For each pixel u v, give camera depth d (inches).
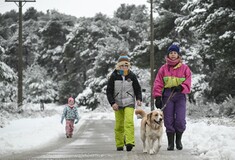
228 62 927.0
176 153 299.7
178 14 1362.0
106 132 650.8
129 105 342.3
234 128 431.8
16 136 490.6
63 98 2576.3
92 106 2060.8
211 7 876.6
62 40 3181.6
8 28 3715.6
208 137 375.2
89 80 2215.8
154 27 1416.1
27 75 2251.5
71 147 376.5
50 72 3137.3
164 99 338.0
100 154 302.0
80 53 2669.8
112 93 348.8
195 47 1385.3
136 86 349.7
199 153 291.9
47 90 2226.9
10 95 1387.8
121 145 342.0
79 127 808.9
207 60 1230.9
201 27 869.2
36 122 849.5
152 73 1091.9
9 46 3006.9
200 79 1148.5
